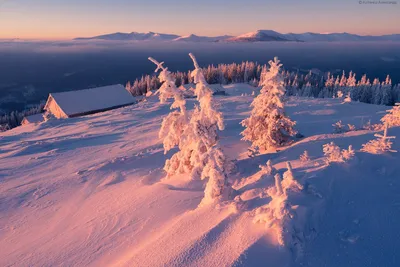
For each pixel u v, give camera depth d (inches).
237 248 241.8
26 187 648.4
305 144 588.4
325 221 269.3
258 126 691.4
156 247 287.4
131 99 2556.6
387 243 242.4
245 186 419.2
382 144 395.5
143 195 511.2
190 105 1830.7
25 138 1217.4
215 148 392.5
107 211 479.8
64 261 350.3
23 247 409.4
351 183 325.7
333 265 221.5
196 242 261.9
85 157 861.8
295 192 302.5
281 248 232.7
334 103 1662.2
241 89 4001.0
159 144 922.7
